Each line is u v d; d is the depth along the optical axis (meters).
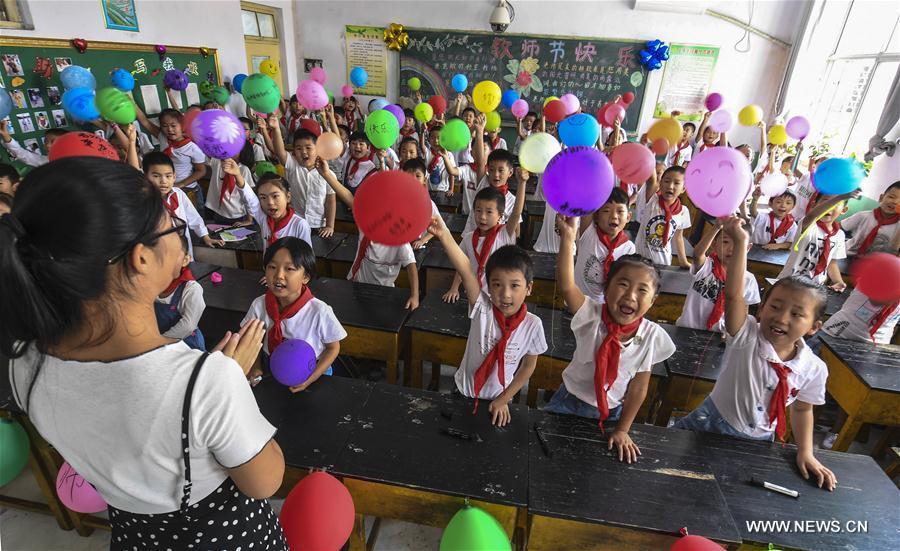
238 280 2.15
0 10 2.73
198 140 2.10
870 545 1.01
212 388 0.50
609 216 2.07
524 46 5.91
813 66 5.37
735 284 1.26
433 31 5.98
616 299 1.23
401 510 1.15
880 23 4.51
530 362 1.38
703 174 1.39
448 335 1.82
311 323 1.47
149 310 0.51
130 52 3.56
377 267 2.25
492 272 1.28
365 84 6.18
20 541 1.46
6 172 2.14
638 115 6.05
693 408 1.73
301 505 0.98
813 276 2.44
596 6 5.65
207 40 4.41
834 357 1.84
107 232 0.43
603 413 1.27
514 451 1.19
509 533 1.12
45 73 2.96
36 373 0.50
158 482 0.52
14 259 0.41
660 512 1.04
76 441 0.51
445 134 2.85
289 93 6.21
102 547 1.45
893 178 3.88
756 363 1.29
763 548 1.01
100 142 1.72
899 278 1.55
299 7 6.06
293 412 1.28
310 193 3.08
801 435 1.25
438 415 1.30
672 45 5.70
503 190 2.52
